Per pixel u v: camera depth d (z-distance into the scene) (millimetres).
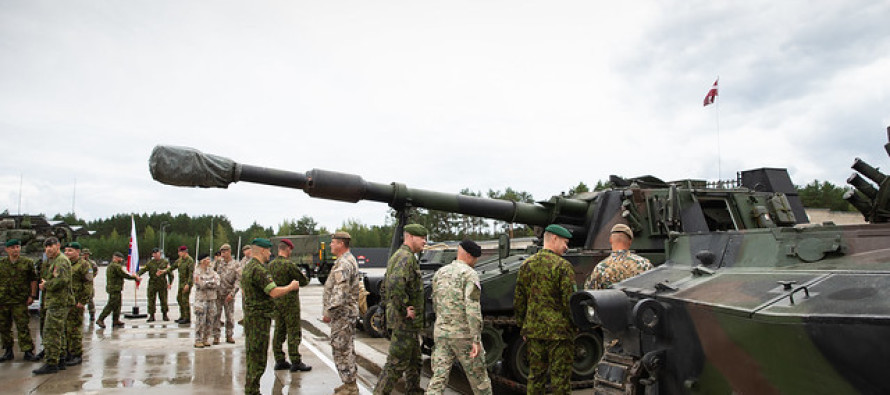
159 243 86375
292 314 8172
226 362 8844
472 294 5328
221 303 10906
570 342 4961
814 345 2861
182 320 13633
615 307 4133
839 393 2824
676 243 5195
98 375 7914
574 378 7672
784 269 3762
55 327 8078
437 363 5410
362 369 8812
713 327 3482
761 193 9414
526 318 5098
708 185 9617
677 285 4215
